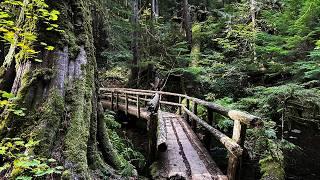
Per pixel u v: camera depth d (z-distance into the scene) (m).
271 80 13.39
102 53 12.88
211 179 4.36
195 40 17.25
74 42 3.82
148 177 5.10
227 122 9.49
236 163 4.11
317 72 9.38
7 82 3.59
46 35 3.52
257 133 7.45
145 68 16.55
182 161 5.31
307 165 7.67
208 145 6.50
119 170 4.27
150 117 5.58
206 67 14.42
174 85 16.31
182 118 10.39
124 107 12.03
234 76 13.84
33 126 3.11
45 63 3.47
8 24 2.77
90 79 3.89
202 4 22.48
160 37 17.00
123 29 13.92
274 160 6.52
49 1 3.64
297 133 10.39
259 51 12.73
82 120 3.43
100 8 9.32
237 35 14.78
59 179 2.88
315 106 10.12
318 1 9.07
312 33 10.28
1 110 3.35
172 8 22.38
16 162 2.47
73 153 3.13
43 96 3.33
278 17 12.27
